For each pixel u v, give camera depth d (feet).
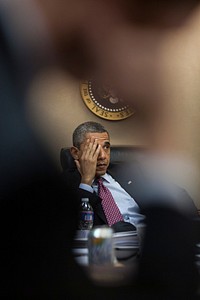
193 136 25.82
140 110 11.89
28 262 8.55
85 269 8.09
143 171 17.11
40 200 11.89
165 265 7.91
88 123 17.39
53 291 7.04
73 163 18.99
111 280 7.36
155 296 6.74
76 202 13.47
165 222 9.48
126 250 9.77
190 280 7.29
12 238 10.05
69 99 25.50
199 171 25.35
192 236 9.10
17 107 25.54
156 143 11.94
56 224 10.95
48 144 25.36
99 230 8.61
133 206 16.87
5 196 11.78
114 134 25.11
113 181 17.25
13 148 25.14
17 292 7.09
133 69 12.54
